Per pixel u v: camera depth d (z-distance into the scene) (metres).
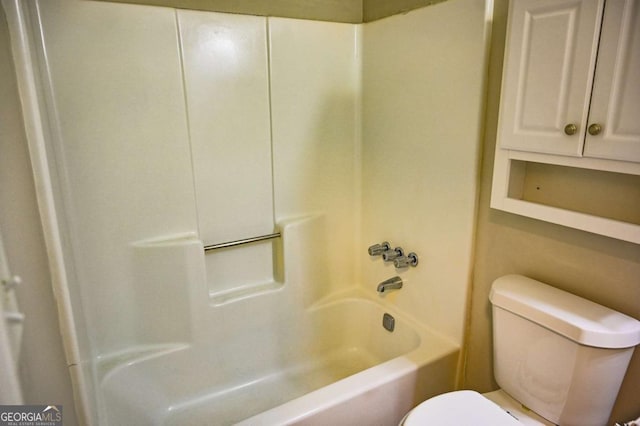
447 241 1.61
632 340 1.03
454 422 1.10
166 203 1.62
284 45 1.74
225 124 1.68
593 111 1.03
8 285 0.84
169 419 1.67
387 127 1.83
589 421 1.11
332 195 2.03
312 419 1.27
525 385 1.23
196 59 1.57
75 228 1.45
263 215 1.87
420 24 1.57
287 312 1.95
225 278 1.85
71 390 1.11
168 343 1.69
